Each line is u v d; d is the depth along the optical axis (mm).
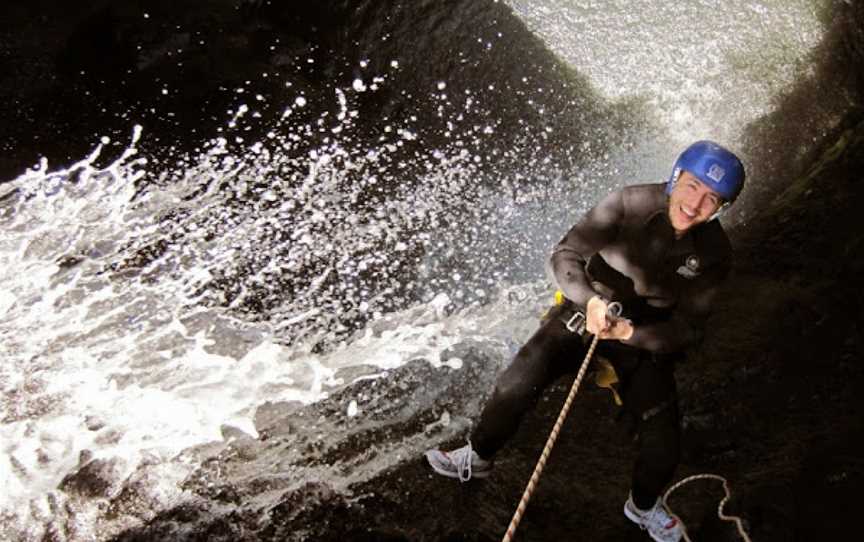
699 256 3291
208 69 6801
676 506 3865
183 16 7109
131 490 3641
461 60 7051
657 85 6988
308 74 6988
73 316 4664
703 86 6957
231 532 3510
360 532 3564
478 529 3633
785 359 4668
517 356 3541
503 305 5188
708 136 6809
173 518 3535
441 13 7207
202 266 5180
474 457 3711
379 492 3760
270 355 4582
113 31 6875
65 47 6910
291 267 5270
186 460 3830
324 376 4484
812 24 7082
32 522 3447
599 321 3252
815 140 6777
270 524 3562
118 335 4574
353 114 6699
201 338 4633
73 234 5324
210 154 6152
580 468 4066
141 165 5992
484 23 7199
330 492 3738
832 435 4125
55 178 5801
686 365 4688
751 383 4543
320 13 7199
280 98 6699
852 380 4473
